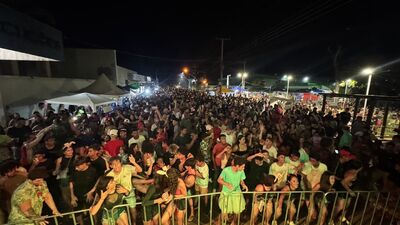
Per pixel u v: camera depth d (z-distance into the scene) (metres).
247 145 7.97
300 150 6.80
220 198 5.02
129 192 4.86
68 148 5.12
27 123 9.48
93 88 13.37
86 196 4.84
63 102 11.30
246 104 20.30
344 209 5.03
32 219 3.52
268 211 5.09
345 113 12.78
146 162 5.87
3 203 4.16
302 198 5.41
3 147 6.04
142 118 10.94
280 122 11.26
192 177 5.35
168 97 27.62
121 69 30.20
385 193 5.23
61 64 21.41
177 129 9.92
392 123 15.65
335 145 9.49
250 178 5.78
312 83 35.09
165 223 4.55
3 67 13.13
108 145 6.72
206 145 8.12
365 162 6.09
